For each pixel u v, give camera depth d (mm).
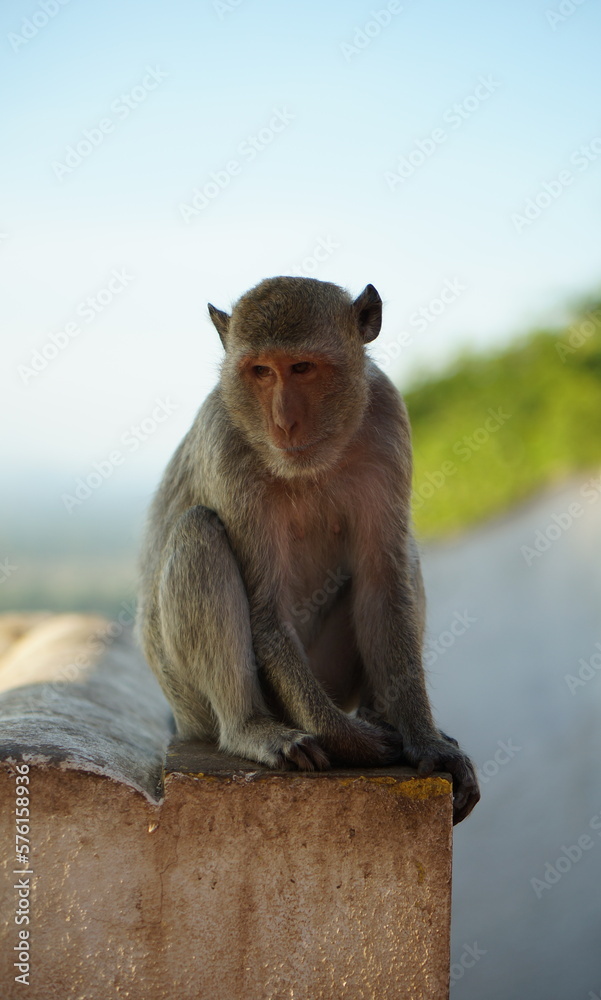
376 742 4051
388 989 3646
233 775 3635
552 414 14812
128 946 3578
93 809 3561
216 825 3613
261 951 3627
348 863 3643
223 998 3613
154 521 5324
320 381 4395
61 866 3547
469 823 9453
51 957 3541
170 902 3592
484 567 14492
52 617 9203
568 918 7867
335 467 4672
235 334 4492
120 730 4926
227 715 4316
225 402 4609
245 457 4574
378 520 4676
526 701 10945
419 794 3656
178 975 3596
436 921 3652
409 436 4863
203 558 4430
